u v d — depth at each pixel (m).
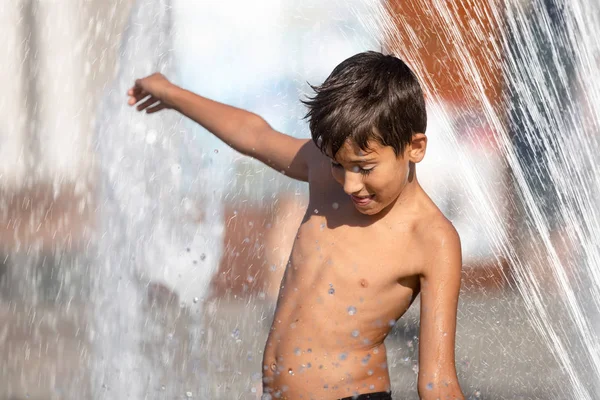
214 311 7.45
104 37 11.29
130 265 8.30
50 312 7.84
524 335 5.94
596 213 6.29
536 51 6.63
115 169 9.62
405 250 4.23
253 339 6.82
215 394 5.78
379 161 3.98
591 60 6.47
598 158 6.37
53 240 9.38
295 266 4.48
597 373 5.65
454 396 3.99
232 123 5.07
